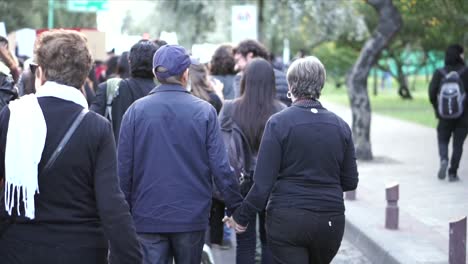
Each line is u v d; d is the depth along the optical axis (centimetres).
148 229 736
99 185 502
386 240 1220
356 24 4212
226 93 1328
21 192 495
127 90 955
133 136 743
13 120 495
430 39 3900
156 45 965
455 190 1714
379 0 2212
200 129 742
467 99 1755
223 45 1340
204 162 746
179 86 757
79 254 500
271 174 707
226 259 1179
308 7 4034
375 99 6209
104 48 1747
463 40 3428
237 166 864
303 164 707
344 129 725
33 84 915
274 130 709
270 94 871
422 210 1493
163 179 734
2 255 504
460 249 1027
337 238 719
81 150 500
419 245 1189
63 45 512
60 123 503
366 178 1934
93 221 511
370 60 2266
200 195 744
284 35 4322
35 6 5150
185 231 736
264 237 898
